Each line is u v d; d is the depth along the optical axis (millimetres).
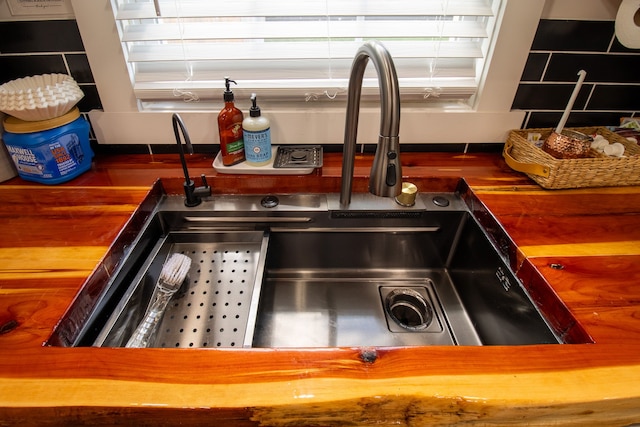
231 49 911
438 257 985
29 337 508
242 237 923
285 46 916
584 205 827
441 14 863
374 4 862
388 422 457
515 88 966
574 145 861
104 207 790
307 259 975
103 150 1013
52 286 593
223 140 875
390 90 543
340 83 957
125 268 736
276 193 933
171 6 851
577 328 545
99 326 646
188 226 906
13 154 830
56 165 842
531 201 839
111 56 879
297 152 968
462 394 436
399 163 595
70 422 436
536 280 641
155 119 961
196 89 942
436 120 1000
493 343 783
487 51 935
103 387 438
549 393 442
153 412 422
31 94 761
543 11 876
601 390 447
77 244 685
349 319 891
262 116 938
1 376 452
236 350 482
